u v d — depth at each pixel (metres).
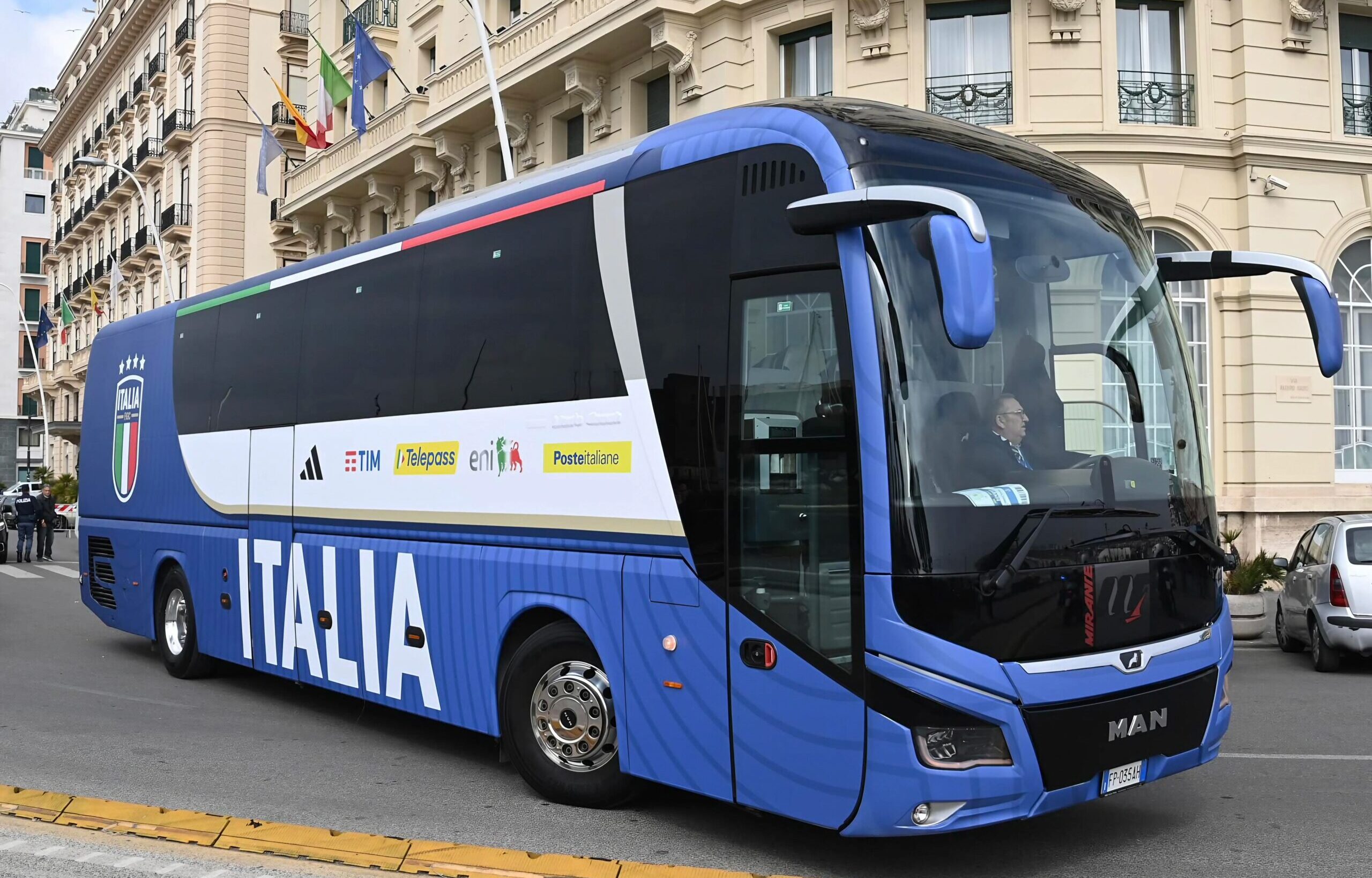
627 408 6.17
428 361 7.70
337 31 35.03
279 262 43.41
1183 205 18.92
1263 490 18.84
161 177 47.50
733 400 5.61
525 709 6.76
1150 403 5.80
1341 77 19.77
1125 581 5.31
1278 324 19.00
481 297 7.29
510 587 6.85
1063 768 5.02
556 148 24.72
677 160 6.12
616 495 6.18
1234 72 19.17
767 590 5.38
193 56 44.00
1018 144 6.18
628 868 5.46
